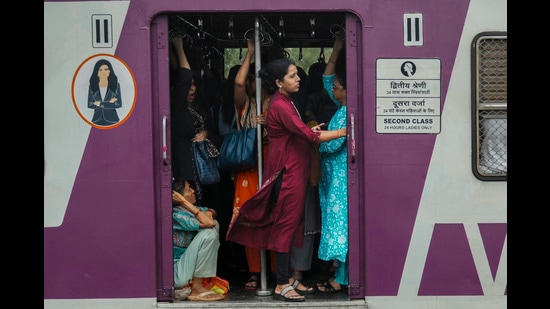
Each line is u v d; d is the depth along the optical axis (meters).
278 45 5.54
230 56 7.22
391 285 4.90
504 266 4.89
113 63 4.87
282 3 4.85
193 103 5.46
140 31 4.86
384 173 4.89
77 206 4.88
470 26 4.88
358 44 4.91
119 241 4.88
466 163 4.90
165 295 4.94
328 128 5.17
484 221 4.89
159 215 4.93
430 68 4.89
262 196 4.89
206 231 5.02
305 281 5.51
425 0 4.88
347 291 5.23
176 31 5.07
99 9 4.86
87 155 4.88
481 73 4.89
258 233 5.03
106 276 4.89
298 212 4.92
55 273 4.89
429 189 4.89
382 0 4.87
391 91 4.88
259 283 5.47
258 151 5.08
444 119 4.89
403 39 4.88
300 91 5.44
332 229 5.03
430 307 4.91
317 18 5.96
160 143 4.92
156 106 4.91
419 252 4.89
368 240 4.89
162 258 4.94
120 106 4.87
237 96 5.17
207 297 5.02
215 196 5.91
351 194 4.92
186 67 5.10
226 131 5.52
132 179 4.88
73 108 4.87
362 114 4.91
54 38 4.86
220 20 6.12
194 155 5.23
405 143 4.89
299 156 4.92
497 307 4.90
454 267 4.90
